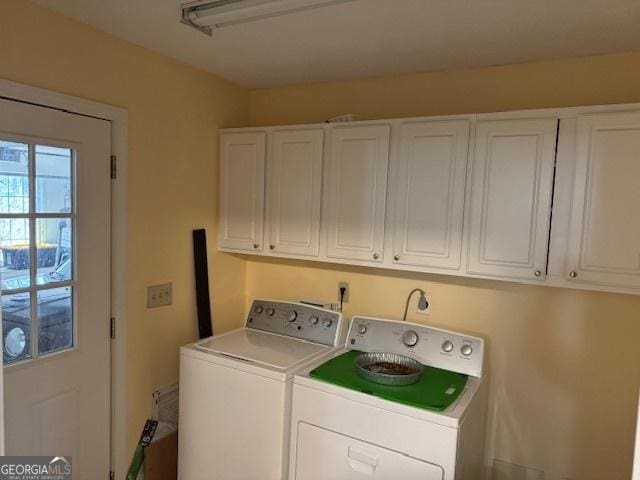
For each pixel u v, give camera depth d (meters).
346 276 2.58
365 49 2.04
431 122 2.04
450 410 1.71
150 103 2.17
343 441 1.84
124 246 2.08
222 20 1.72
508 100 2.16
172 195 2.32
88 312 1.96
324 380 1.91
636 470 0.82
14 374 1.73
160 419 2.33
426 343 2.16
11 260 1.70
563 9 1.59
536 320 2.15
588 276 1.80
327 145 2.28
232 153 2.53
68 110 1.82
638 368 1.97
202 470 2.18
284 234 2.41
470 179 1.98
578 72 2.03
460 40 1.89
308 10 1.64
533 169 1.87
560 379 2.12
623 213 1.73
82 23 1.85
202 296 2.50
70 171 1.87
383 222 2.17
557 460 2.14
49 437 1.85
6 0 1.61
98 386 2.03
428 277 2.37
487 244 1.97
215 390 2.12
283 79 2.55
